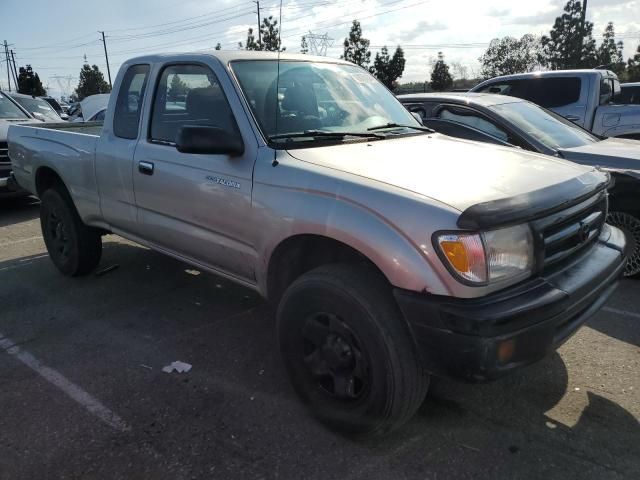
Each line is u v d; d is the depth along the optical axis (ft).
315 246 9.45
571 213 8.52
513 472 8.16
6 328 13.42
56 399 10.22
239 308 14.49
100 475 8.18
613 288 9.53
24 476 8.16
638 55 177.17
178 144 9.82
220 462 8.44
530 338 7.50
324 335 8.84
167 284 16.29
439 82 183.21
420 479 8.05
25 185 17.89
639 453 8.52
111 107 13.75
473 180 8.46
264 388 10.52
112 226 14.48
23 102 38.22
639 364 11.16
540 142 17.26
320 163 9.16
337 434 9.07
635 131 26.32
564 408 9.73
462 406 9.85
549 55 179.42
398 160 9.46
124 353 12.03
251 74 11.05
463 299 7.36
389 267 7.66
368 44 137.28
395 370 7.91
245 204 9.92
